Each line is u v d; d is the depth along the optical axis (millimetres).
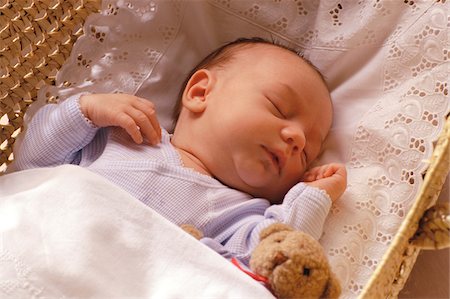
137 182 1004
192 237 848
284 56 1136
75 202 872
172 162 1058
